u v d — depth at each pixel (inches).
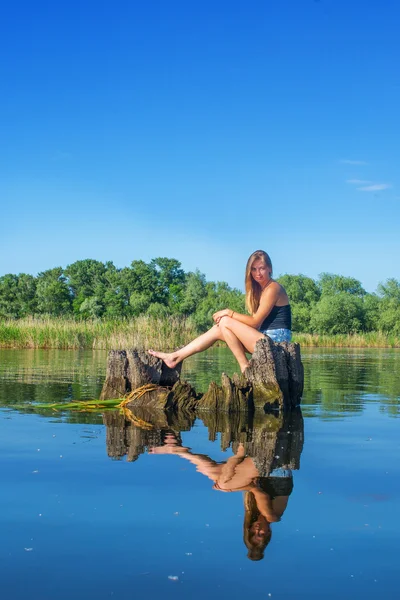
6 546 71.7
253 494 93.1
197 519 81.0
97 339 850.8
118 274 2696.9
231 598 59.1
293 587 61.4
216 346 935.0
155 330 866.8
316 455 124.8
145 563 67.0
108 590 60.7
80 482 99.9
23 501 89.0
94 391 245.6
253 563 67.0
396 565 66.8
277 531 76.8
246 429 161.6
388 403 221.5
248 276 230.4
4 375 332.8
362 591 60.6
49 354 648.4
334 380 323.3
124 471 108.1
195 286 2479.1
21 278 3120.1
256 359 209.2
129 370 220.7
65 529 77.1
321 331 2052.2
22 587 61.3
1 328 879.1
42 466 111.9
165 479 102.3
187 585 61.8
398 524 79.7
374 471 109.7
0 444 134.4
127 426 163.9
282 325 229.5
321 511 84.8
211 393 204.2
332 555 69.3
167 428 162.1
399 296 2295.8
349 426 166.6
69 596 59.5
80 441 138.9
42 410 193.2
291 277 2600.9
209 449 131.2
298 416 188.7
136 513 83.4
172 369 225.9
